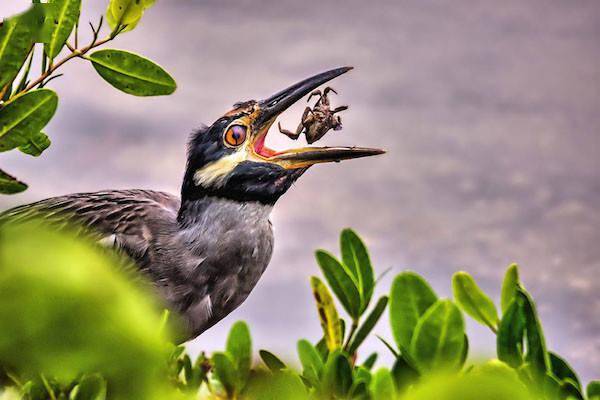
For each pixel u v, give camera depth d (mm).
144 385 1088
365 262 2260
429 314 1583
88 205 6934
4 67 1884
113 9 2402
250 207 7020
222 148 6996
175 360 1971
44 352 1055
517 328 1694
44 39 2256
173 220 7039
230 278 6965
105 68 2412
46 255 1077
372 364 2227
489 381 1192
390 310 1664
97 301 1075
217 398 2031
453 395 1185
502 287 2047
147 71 2426
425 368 1588
